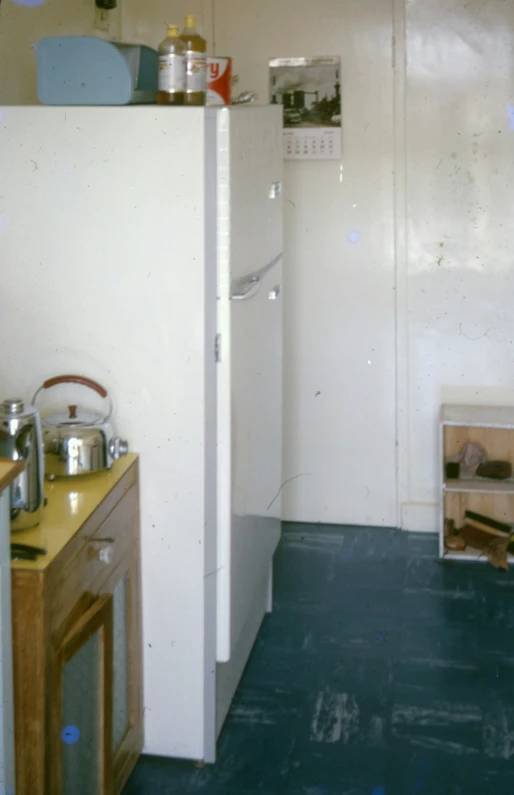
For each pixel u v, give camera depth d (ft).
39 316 7.83
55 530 6.42
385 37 12.59
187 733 8.35
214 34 12.80
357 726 8.95
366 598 11.55
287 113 12.88
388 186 12.89
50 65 7.55
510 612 11.18
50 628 5.98
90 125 7.49
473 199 12.77
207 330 7.74
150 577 8.10
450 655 10.23
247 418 8.80
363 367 13.34
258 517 9.59
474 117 12.60
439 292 13.03
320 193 13.02
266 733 8.85
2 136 7.57
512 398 13.16
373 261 13.08
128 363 7.80
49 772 6.07
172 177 7.48
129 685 7.99
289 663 10.07
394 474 13.57
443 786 8.09
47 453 7.34
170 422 7.85
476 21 12.41
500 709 9.21
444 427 12.51
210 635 8.23
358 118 12.80
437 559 12.62
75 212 7.63
